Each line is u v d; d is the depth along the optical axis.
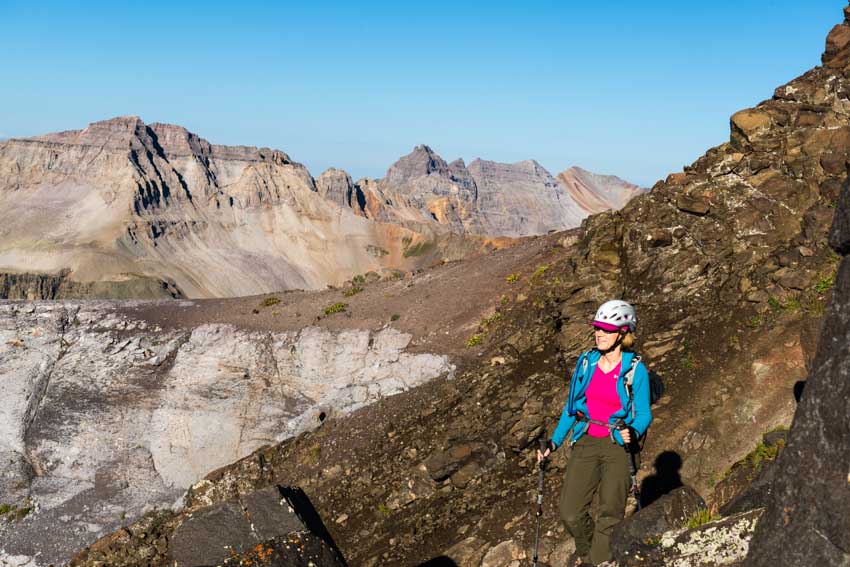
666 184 22.86
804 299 14.91
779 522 4.44
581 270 24.00
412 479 19.56
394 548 16.33
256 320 41.91
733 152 21.25
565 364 21.75
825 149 19.14
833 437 4.15
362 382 33.16
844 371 4.16
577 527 6.64
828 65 20.50
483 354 29.78
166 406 40.38
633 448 6.54
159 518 29.62
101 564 26.94
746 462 10.33
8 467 40.22
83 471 39.84
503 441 18.25
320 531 6.61
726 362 14.42
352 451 26.11
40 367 44.00
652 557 5.70
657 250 21.31
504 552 11.97
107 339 44.69
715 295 18.52
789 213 18.94
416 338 33.84
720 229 19.94
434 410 25.23
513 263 36.91
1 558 36.34
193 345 41.91
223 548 6.04
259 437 37.69
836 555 4.00
